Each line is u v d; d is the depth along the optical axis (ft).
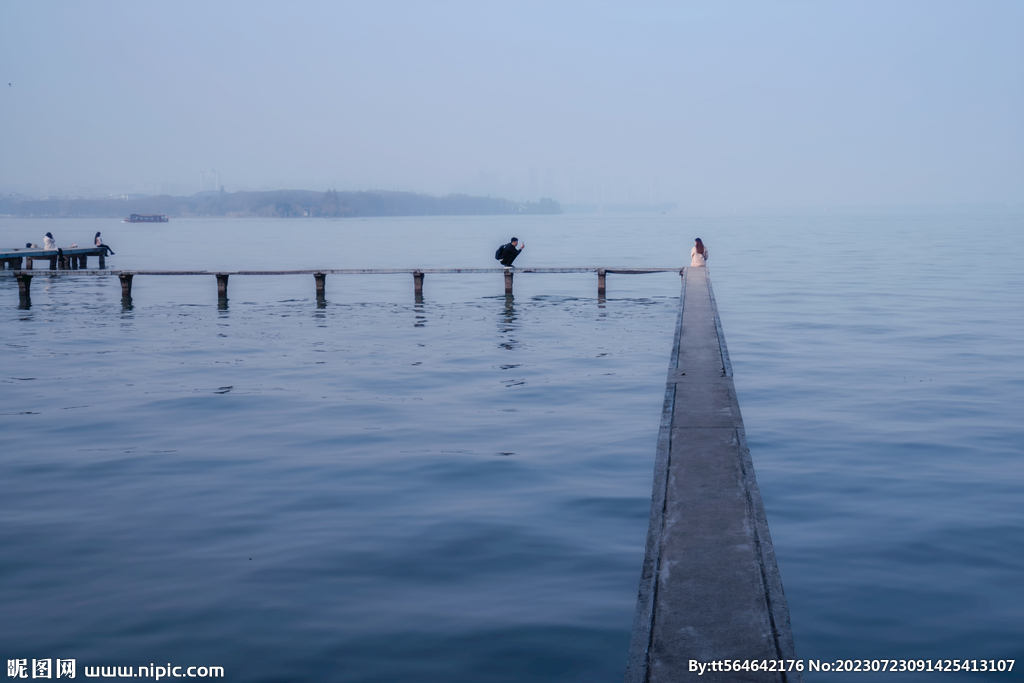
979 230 331.98
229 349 55.11
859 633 16.24
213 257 186.70
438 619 16.97
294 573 19.26
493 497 24.73
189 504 24.20
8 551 20.66
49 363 49.70
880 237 264.93
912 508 23.36
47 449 30.45
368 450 30.25
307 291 101.09
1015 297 82.69
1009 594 17.83
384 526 22.31
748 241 249.14
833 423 33.76
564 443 31.07
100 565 19.80
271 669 15.11
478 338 59.67
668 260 158.20
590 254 182.09
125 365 49.03
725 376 31.81
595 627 16.55
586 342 57.47
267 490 25.50
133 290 102.32
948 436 31.48
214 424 34.45
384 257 180.96
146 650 15.83
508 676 14.82
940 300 80.94
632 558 19.99
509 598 17.90
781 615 13.39
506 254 86.74
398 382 43.52
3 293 95.40
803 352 52.16
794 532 21.59
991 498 24.20
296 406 37.88
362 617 17.08
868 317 68.85
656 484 19.63
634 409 36.83
